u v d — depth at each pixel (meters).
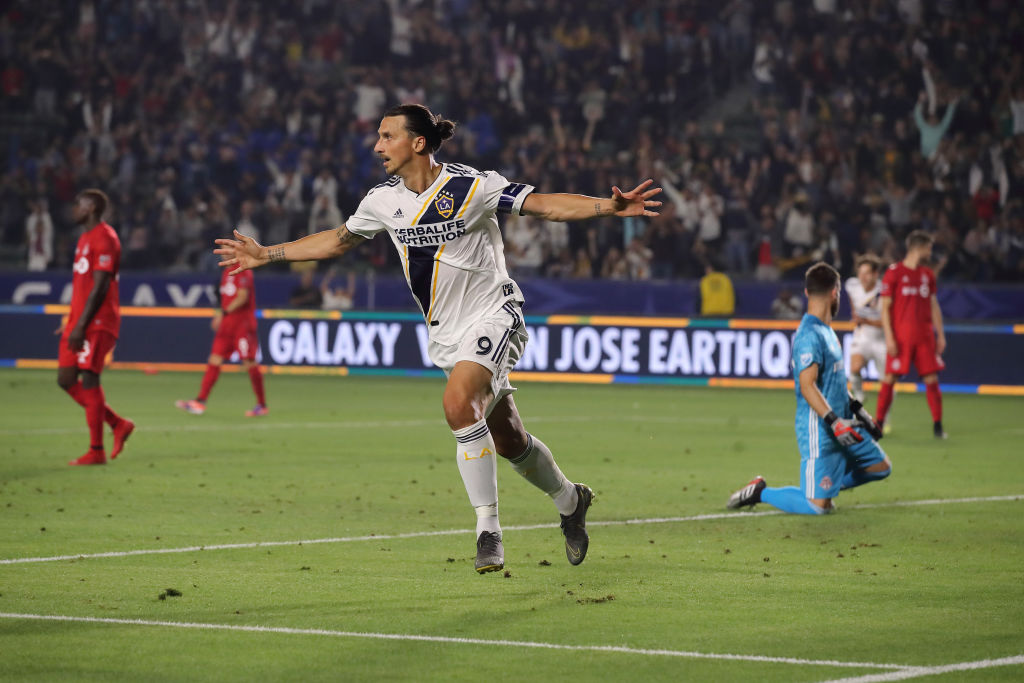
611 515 17.48
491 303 12.52
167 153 57.78
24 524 16.02
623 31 61.47
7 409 33.06
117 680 9.10
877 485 20.94
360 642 10.23
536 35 61.88
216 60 61.94
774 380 43.91
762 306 45.72
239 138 58.50
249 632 10.55
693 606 11.71
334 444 26.12
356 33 62.47
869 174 54.66
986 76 57.75
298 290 48.28
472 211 12.29
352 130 58.69
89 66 61.22
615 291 46.28
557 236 52.19
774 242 51.91
